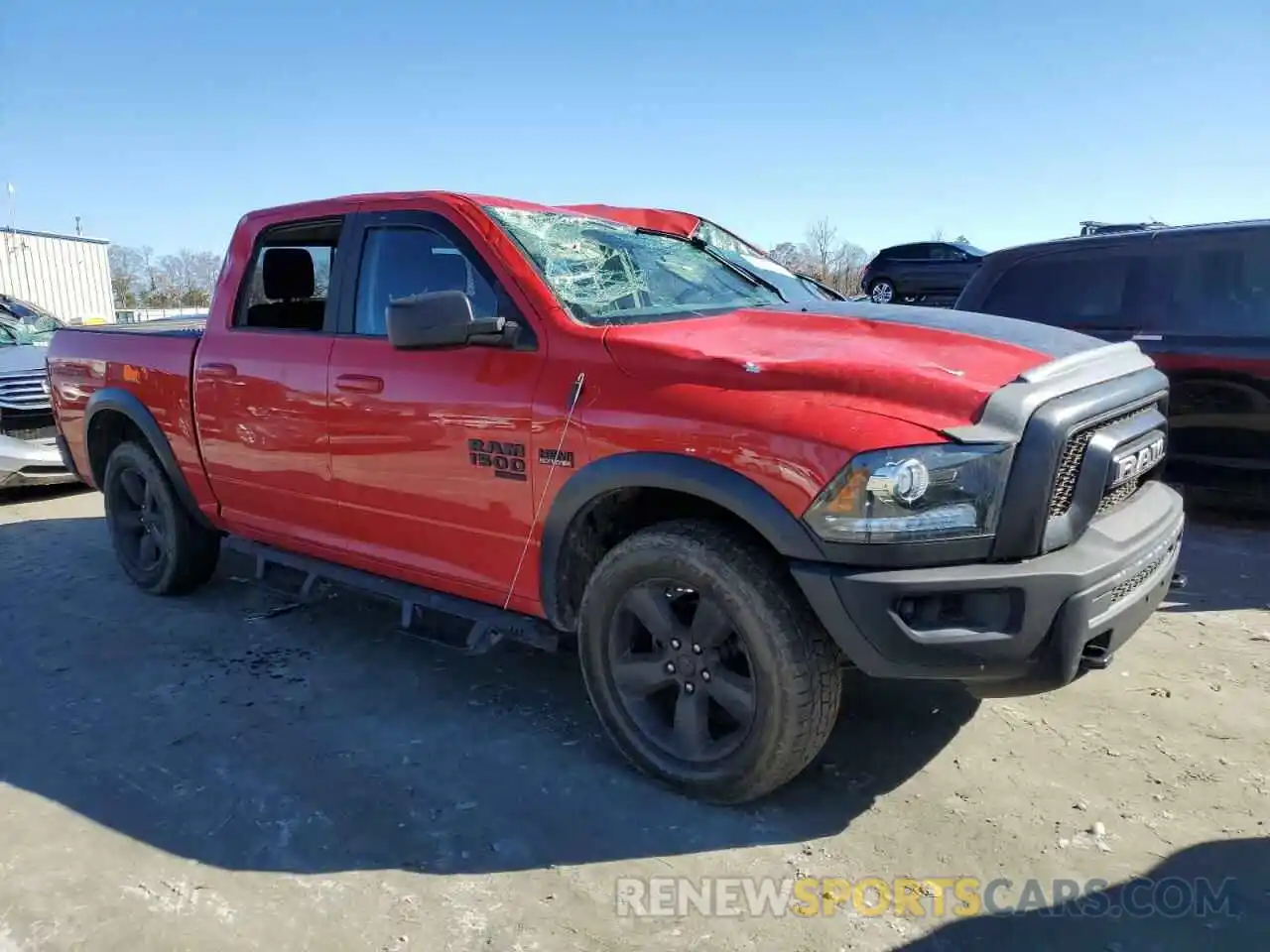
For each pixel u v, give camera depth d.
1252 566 5.45
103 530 6.75
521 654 4.36
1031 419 2.65
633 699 3.22
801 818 2.98
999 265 7.07
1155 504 3.24
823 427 2.64
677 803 3.08
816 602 2.66
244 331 4.39
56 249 28.03
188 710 3.83
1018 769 3.24
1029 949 2.38
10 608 5.07
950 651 2.61
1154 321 6.37
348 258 3.98
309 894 2.64
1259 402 5.98
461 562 3.61
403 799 3.13
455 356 3.46
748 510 2.71
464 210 3.62
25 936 2.49
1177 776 3.17
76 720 3.76
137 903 2.62
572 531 3.21
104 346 5.20
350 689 4.00
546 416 3.16
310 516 4.19
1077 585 2.63
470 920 2.53
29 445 7.52
